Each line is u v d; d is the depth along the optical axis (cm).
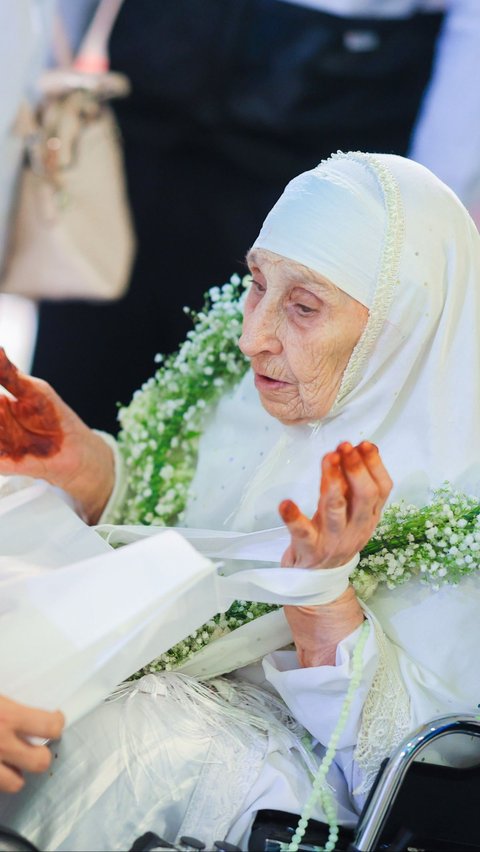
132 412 270
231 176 453
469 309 220
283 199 220
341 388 220
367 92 434
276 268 216
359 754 205
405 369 219
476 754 217
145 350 466
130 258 458
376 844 197
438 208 218
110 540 237
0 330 457
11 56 404
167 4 427
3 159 425
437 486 219
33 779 202
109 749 203
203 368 259
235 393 255
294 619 209
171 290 462
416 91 432
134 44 433
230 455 248
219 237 458
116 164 446
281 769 209
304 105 437
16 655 191
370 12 420
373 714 206
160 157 447
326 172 219
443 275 218
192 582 188
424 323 216
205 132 445
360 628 207
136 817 198
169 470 257
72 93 431
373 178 218
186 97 437
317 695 208
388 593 222
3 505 231
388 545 218
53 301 458
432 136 436
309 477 230
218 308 261
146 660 202
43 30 413
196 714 212
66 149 437
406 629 219
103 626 189
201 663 227
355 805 212
